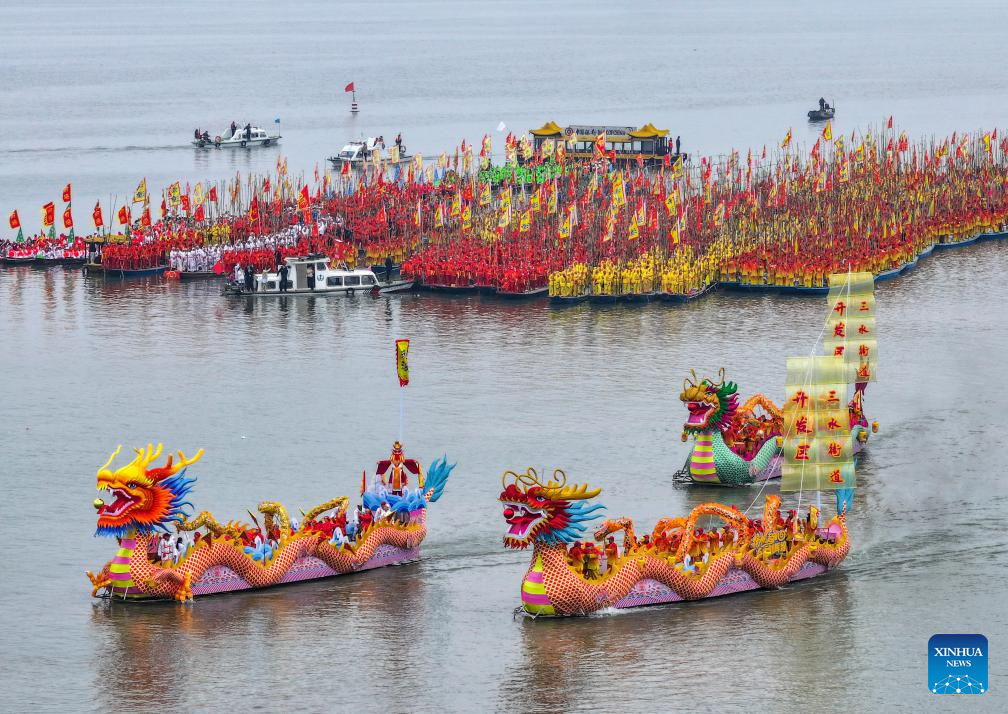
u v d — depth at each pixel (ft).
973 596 531.50
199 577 531.91
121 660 480.64
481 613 519.19
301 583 551.59
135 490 522.47
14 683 464.65
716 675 467.93
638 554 525.75
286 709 445.78
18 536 606.14
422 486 586.45
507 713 442.91
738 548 540.93
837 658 480.23
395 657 481.87
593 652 485.15
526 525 506.89
